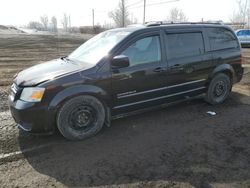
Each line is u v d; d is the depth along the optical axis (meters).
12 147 3.77
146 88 4.41
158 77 4.48
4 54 15.34
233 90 6.77
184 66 4.78
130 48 4.20
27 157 3.52
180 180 3.02
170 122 4.65
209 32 5.22
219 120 4.75
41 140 3.98
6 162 3.39
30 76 3.91
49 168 3.27
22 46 20.67
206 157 3.49
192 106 5.46
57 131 4.12
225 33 5.52
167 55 4.58
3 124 4.55
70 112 3.83
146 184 2.95
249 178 3.05
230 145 3.82
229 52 5.53
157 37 4.49
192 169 3.22
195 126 4.48
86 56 4.46
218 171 3.18
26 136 4.10
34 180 3.03
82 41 27.48
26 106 3.59
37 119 3.63
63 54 15.87
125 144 3.87
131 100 4.32
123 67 4.10
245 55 14.94
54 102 3.65
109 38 4.52
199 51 5.02
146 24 4.65
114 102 4.17
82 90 3.80
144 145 3.83
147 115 4.95
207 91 5.36
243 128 4.40
